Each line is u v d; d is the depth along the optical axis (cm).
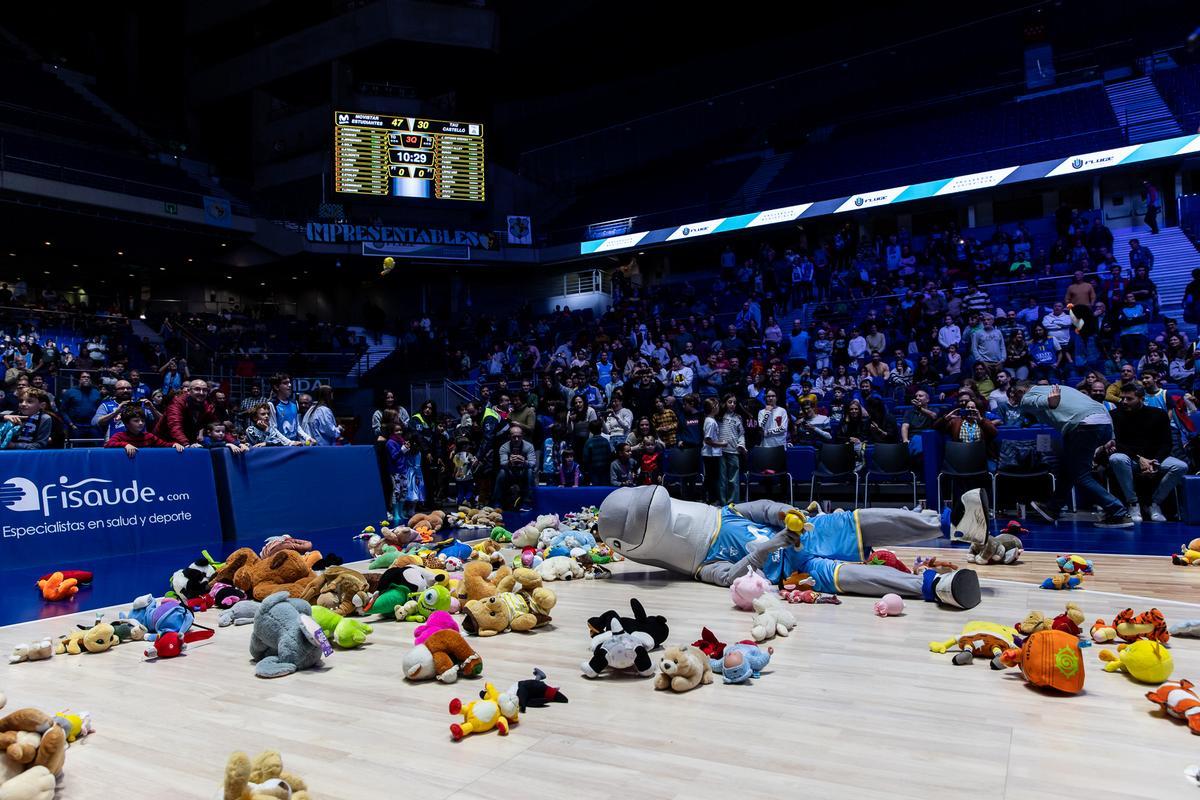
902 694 289
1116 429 815
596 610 454
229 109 2944
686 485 1042
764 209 2236
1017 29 2475
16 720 219
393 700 295
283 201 2728
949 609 434
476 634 397
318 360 2188
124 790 217
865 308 1730
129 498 772
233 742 252
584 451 1066
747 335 1658
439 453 1206
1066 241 1672
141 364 1941
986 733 247
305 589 456
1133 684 297
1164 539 675
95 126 2502
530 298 2608
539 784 215
